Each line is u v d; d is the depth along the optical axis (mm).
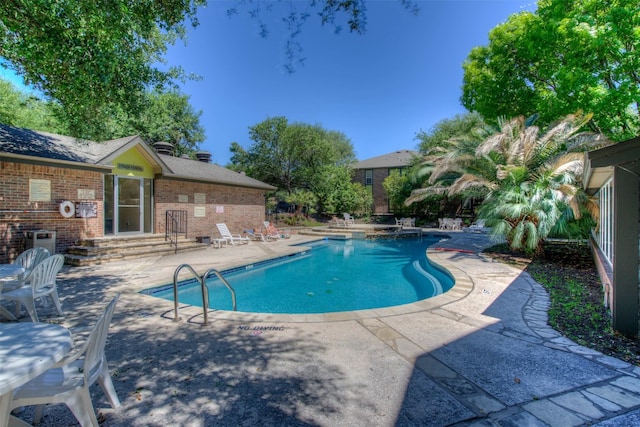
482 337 3801
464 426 2232
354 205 26375
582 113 9250
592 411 2393
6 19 4672
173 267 8367
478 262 8984
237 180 16516
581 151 9508
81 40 4789
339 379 2869
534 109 12164
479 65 13344
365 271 9961
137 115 7180
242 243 14320
